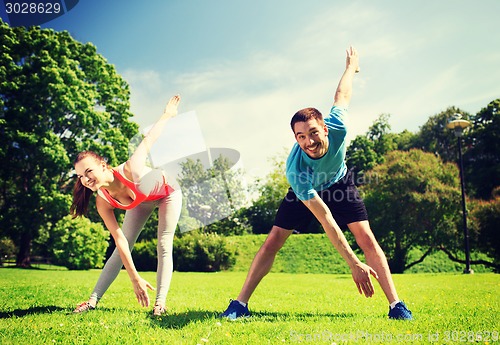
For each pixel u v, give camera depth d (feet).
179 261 56.13
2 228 58.75
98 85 66.95
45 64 59.00
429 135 90.84
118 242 10.61
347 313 12.12
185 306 13.44
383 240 57.47
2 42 59.16
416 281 28.76
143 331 8.89
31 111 58.29
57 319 10.57
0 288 20.34
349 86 11.39
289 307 13.73
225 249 56.03
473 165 81.51
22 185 60.29
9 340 8.14
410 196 54.90
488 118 82.48
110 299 15.19
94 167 10.32
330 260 59.21
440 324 9.52
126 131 67.31
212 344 7.74
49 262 63.21
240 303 11.24
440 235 53.52
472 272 43.27
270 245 11.30
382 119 94.43
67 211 58.39
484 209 51.11
